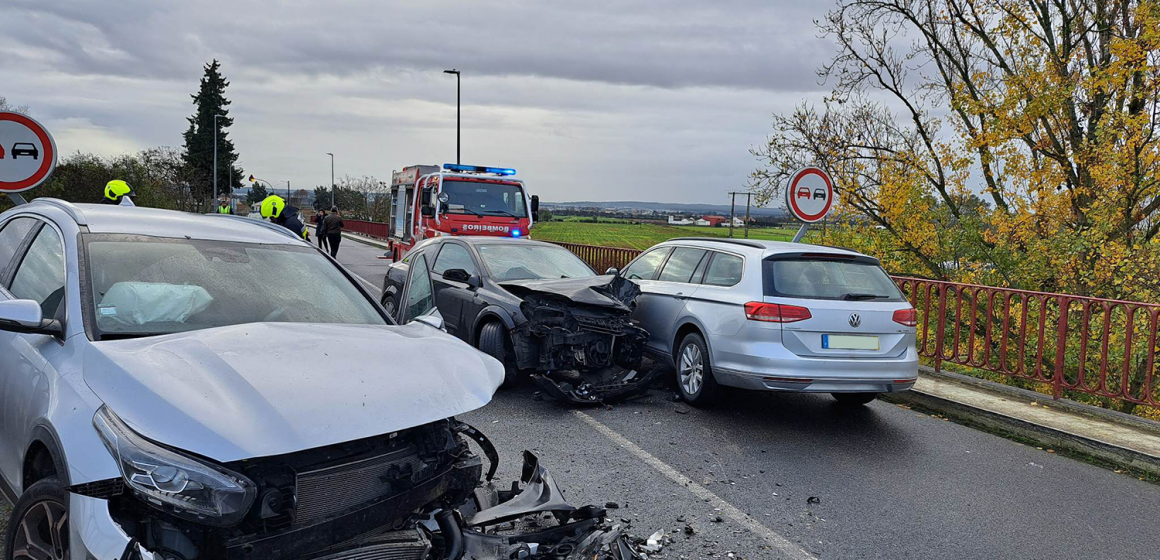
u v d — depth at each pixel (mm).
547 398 6980
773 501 4574
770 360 5969
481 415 6336
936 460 5551
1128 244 14938
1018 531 4250
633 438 5797
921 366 8492
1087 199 15867
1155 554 3986
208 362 2586
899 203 17875
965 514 4484
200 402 2379
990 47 17375
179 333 2955
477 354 3289
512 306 6895
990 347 7906
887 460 5504
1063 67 16266
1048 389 9531
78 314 2943
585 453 5371
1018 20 16453
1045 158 16625
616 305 6723
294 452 2416
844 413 6859
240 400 2422
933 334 11570
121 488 2342
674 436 5895
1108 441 5652
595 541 3074
